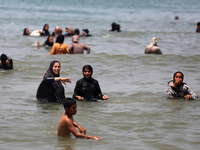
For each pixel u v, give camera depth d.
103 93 26.22
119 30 75.44
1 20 95.19
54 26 86.06
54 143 15.74
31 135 16.77
